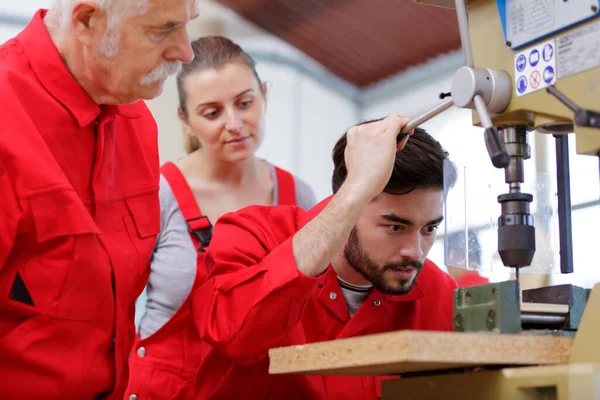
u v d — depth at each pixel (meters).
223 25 3.85
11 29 3.56
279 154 3.93
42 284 1.34
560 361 1.08
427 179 1.61
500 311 1.13
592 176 2.60
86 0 1.33
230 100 2.21
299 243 1.42
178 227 2.18
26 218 1.30
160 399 2.02
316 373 1.23
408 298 1.78
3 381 1.32
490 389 1.07
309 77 3.96
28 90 1.36
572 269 1.35
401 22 3.32
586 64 1.13
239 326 1.46
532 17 1.21
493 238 1.41
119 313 1.45
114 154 1.50
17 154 1.29
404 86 3.71
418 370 1.18
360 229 1.66
